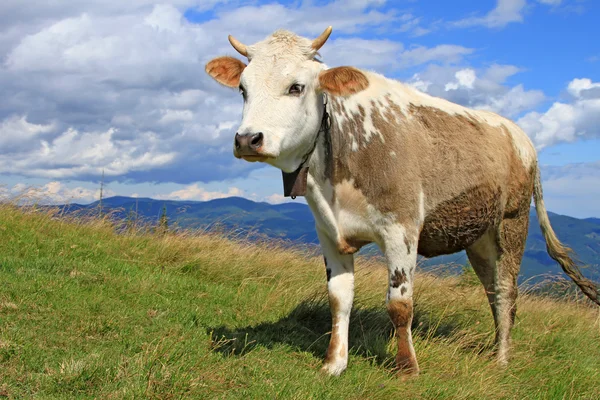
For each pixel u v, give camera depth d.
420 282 8.26
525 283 9.73
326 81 4.87
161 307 6.09
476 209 5.97
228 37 5.07
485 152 6.11
